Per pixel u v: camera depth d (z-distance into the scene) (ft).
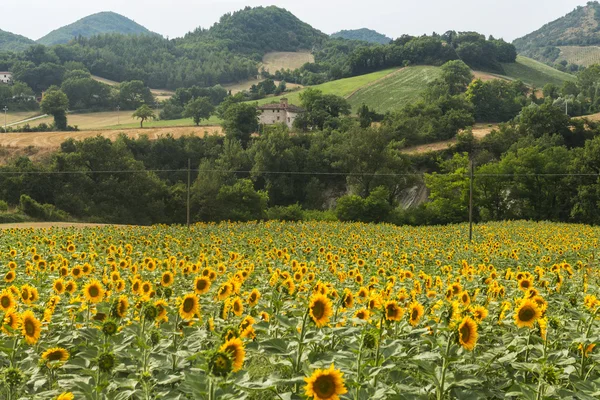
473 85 460.96
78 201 231.91
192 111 499.92
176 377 19.51
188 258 52.42
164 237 97.35
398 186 279.28
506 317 27.50
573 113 454.40
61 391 20.01
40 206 203.41
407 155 289.12
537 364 20.62
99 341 21.99
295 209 241.96
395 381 20.88
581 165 240.53
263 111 455.22
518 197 252.42
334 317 25.93
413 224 237.66
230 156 302.25
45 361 21.04
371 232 139.13
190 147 333.42
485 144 318.04
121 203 242.37
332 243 92.48
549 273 45.78
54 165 245.24
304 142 336.08
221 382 15.65
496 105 461.37
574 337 24.93
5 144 322.34
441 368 19.63
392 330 25.11
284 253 56.34
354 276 42.37
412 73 607.37
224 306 25.39
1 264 53.31
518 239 116.37
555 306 32.96
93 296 26.78
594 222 230.68
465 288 38.37
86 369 18.66
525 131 323.98
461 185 248.11
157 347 22.06
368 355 20.80
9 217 187.52
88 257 57.88
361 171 274.57
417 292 34.58
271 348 20.38
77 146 256.93
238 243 85.25
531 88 599.57
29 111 565.12
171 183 315.99
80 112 577.84
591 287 40.55
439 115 377.50
